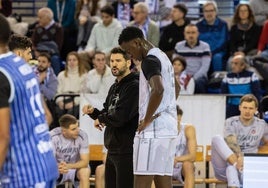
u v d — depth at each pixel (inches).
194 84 859.4
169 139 500.4
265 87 877.8
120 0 985.5
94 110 567.2
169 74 502.6
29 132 386.9
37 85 396.5
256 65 879.7
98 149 769.6
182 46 902.4
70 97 814.5
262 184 511.2
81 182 697.6
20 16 1029.2
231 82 843.4
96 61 833.5
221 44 933.8
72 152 708.0
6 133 373.1
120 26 931.3
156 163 499.5
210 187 772.6
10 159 382.9
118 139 545.6
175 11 937.5
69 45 985.5
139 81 513.0
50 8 1000.2
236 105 802.8
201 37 938.1
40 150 389.4
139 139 501.0
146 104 499.5
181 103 787.4
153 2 993.5
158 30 938.1
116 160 548.1
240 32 938.1
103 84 830.5
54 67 913.5
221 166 714.8
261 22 967.0
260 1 968.3
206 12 938.7
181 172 705.6
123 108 539.5
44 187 389.1
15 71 386.0
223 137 735.1
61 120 705.0
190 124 736.3
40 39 951.0
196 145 721.0
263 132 738.2
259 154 514.6
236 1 1050.7
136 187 506.9
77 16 984.3
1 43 391.5
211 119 786.8
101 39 931.3
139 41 503.8
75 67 861.8
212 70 919.7
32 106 389.7
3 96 375.6
